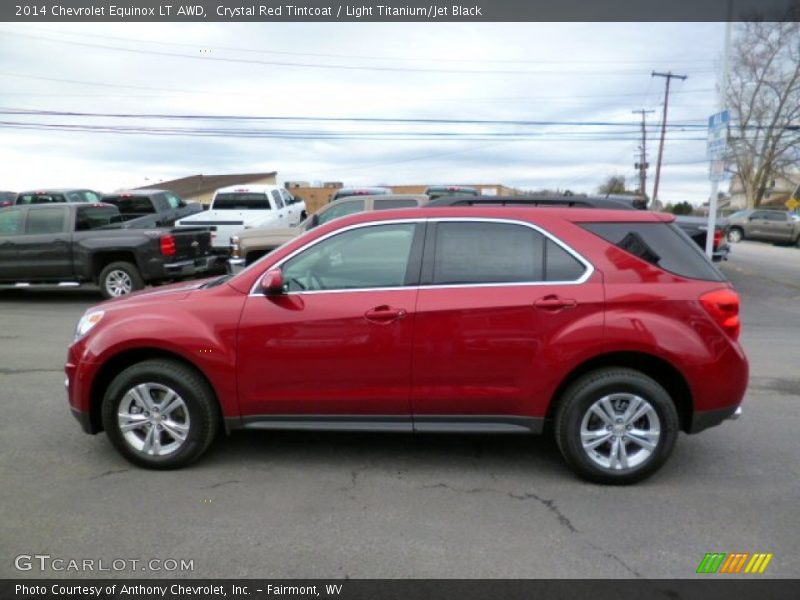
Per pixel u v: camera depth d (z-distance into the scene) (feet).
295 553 10.11
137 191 55.62
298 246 13.07
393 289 12.60
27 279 35.55
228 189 51.34
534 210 12.96
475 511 11.51
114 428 13.14
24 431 15.47
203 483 12.62
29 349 24.47
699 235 43.65
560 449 12.74
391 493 12.24
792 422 16.51
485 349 12.33
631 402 12.35
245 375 12.74
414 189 143.23
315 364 12.62
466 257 12.71
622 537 10.61
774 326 31.42
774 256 72.69
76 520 11.08
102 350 12.91
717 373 12.21
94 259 35.24
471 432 12.80
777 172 159.84
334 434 15.42
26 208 35.81
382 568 9.70
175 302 13.11
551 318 12.21
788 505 11.82
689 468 13.52
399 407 12.69
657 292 12.25
